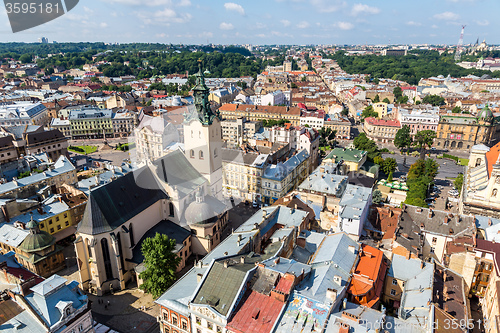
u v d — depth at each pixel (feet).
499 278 256.32
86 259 309.22
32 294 219.20
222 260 250.78
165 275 294.46
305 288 230.27
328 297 217.77
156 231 344.49
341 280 238.89
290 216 333.42
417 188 517.55
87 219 297.94
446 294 249.96
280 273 229.66
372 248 283.79
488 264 284.61
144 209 331.16
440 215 346.95
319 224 373.81
